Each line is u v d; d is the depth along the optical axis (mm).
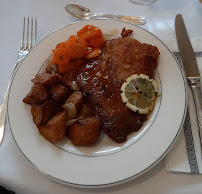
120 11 355
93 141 236
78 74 300
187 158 219
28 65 296
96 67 300
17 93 274
